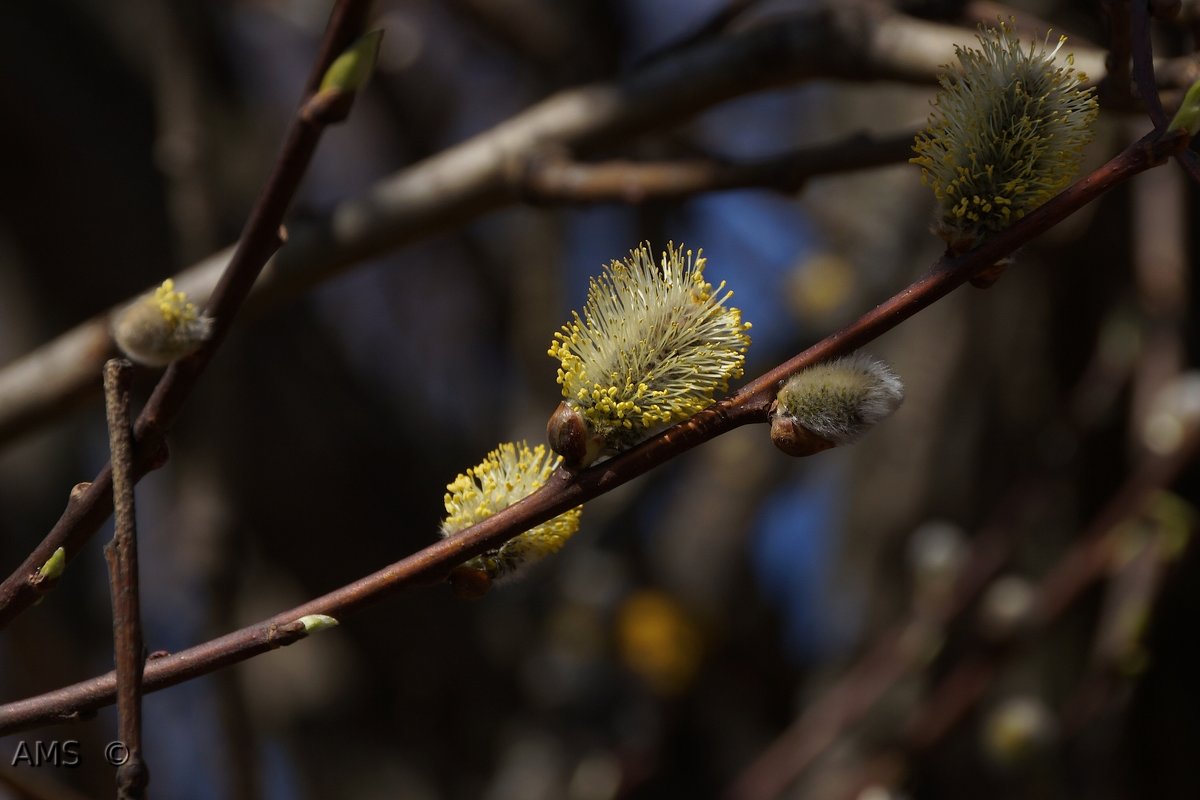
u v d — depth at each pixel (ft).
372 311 24.04
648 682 17.63
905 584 17.01
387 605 18.34
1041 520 15.52
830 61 9.98
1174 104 7.66
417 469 19.13
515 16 17.40
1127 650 12.10
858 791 12.31
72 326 17.78
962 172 4.97
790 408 5.06
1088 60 8.57
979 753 15.26
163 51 12.55
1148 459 12.57
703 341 5.24
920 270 17.30
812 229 20.99
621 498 18.51
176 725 20.33
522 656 18.30
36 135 17.29
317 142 4.65
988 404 16.63
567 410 5.25
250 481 17.53
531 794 17.17
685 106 10.60
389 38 19.16
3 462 19.01
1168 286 13.39
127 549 4.69
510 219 22.56
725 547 19.29
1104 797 14.39
